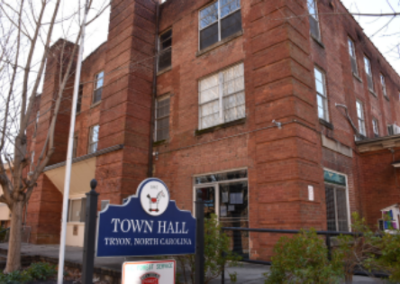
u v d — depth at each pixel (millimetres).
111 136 12680
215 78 11352
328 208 9758
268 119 9242
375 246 4367
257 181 9109
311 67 10461
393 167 11609
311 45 10961
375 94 16531
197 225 4746
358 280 5633
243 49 10578
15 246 8070
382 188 11766
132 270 3941
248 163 9477
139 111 12773
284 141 8766
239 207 9555
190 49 12492
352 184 11414
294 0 10133
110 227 3795
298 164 8430
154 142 12789
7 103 8695
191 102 11820
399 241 4141
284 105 8992
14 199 8219
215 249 5383
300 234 4594
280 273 4508
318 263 4277
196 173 10867
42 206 15766
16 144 8344
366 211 11898
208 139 10797
